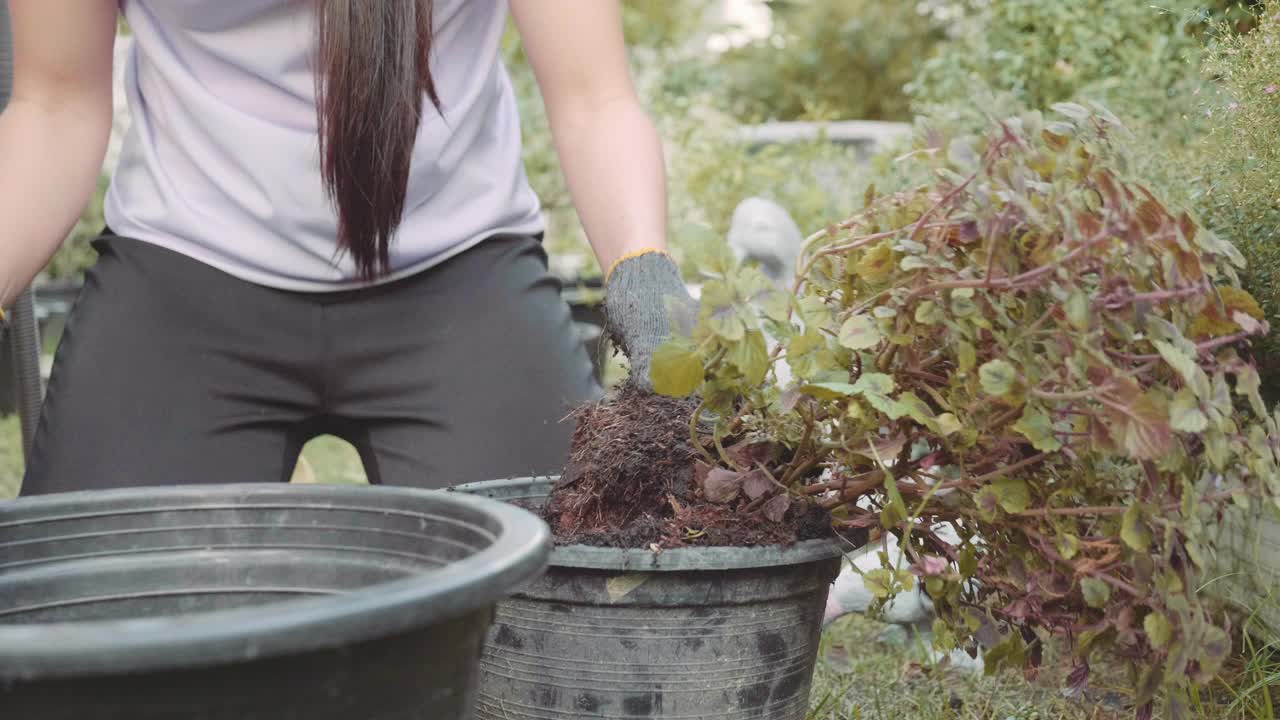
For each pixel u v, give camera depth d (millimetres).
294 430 1876
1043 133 1412
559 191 5766
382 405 1835
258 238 1769
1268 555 1931
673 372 1326
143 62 1847
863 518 1463
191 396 1773
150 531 1146
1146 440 1204
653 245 1603
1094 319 1266
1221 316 1322
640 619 1343
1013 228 1306
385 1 1484
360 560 1115
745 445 1449
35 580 1095
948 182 1458
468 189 1863
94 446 1736
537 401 1811
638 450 1432
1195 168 2238
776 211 3266
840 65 8656
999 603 1502
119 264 1810
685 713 1366
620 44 1780
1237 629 2113
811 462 1462
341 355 1811
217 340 1780
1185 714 1331
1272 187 1910
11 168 1688
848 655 2328
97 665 650
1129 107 3291
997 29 4109
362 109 1499
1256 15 2191
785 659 1413
